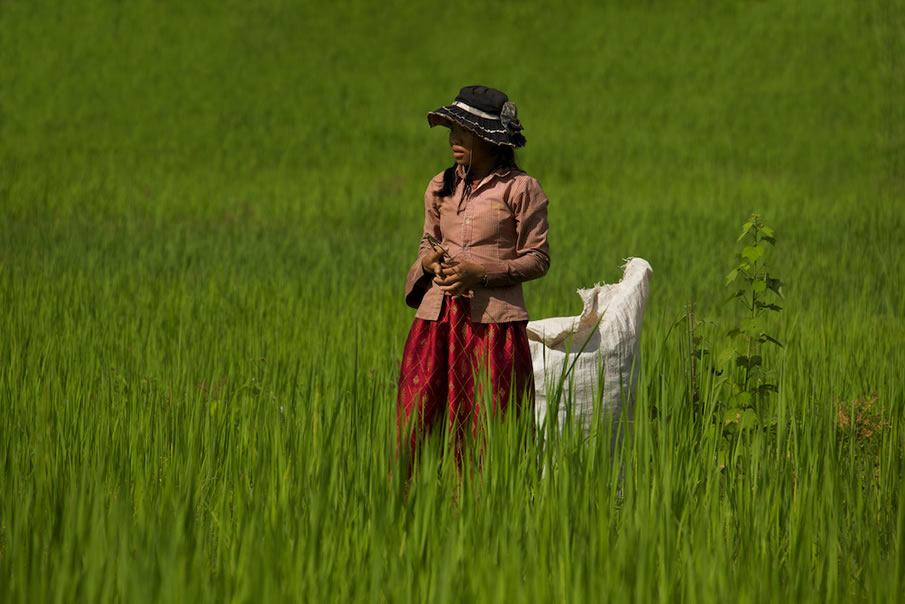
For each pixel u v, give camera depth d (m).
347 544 10.95
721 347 20.00
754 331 17.19
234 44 138.75
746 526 12.10
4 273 34.72
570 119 114.06
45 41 133.75
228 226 57.34
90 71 125.19
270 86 125.19
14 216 56.81
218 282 36.69
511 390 14.84
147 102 115.62
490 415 13.88
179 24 143.62
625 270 18.45
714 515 11.96
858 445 16.70
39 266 38.78
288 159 95.31
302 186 77.75
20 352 21.06
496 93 15.70
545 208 15.95
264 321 29.55
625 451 13.50
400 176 86.69
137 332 26.64
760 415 15.31
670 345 22.33
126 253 44.53
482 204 15.70
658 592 10.55
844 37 134.75
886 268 42.00
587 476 12.41
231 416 16.06
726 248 49.84
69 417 15.60
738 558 11.55
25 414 16.39
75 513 11.20
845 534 12.27
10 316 26.14
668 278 41.72
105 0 148.75
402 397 15.66
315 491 11.79
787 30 139.00
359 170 91.00
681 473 13.08
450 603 9.88
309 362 23.12
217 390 19.73
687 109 116.56
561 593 10.37
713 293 38.44
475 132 15.29
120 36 137.88
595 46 141.25
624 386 15.96
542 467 13.49
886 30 135.25
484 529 11.20
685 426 15.27
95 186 71.00
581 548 10.63
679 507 12.41
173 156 93.12
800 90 120.38
